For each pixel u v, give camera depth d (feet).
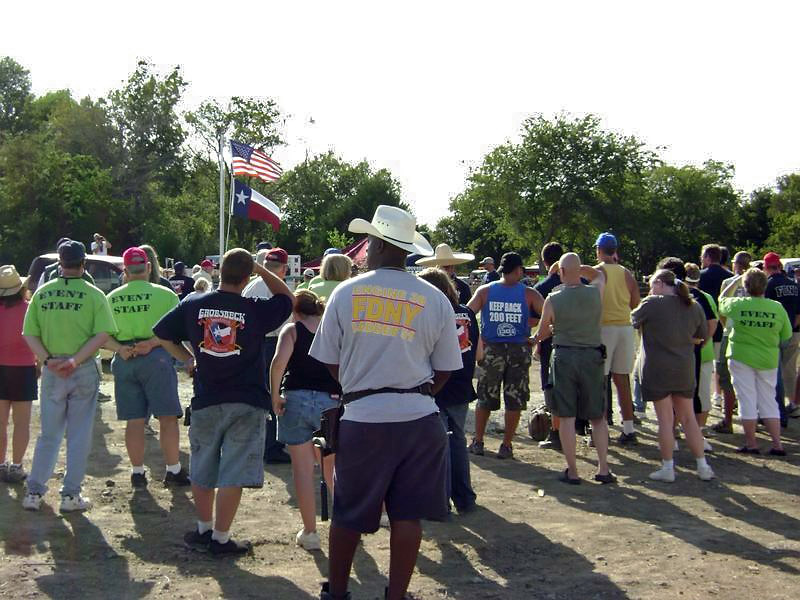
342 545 12.85
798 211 239.71
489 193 180.14
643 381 24.22
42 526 18.58
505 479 24.03
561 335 23.49
